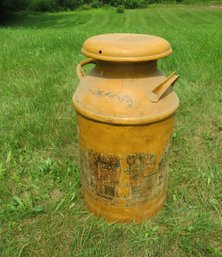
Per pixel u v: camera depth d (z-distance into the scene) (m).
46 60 2.20
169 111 0.80
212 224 0.94
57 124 1.42
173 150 1.26
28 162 1.21
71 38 2.85
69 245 0.89
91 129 0.82
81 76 0.89
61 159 1.24
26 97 1.68
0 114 1.50
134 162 0.83
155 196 0.93
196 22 8.55
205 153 1.26
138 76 0.78
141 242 0.89
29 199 1.02
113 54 0.72
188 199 1.03
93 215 0.98
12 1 9.04
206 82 1.80
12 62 2.16
